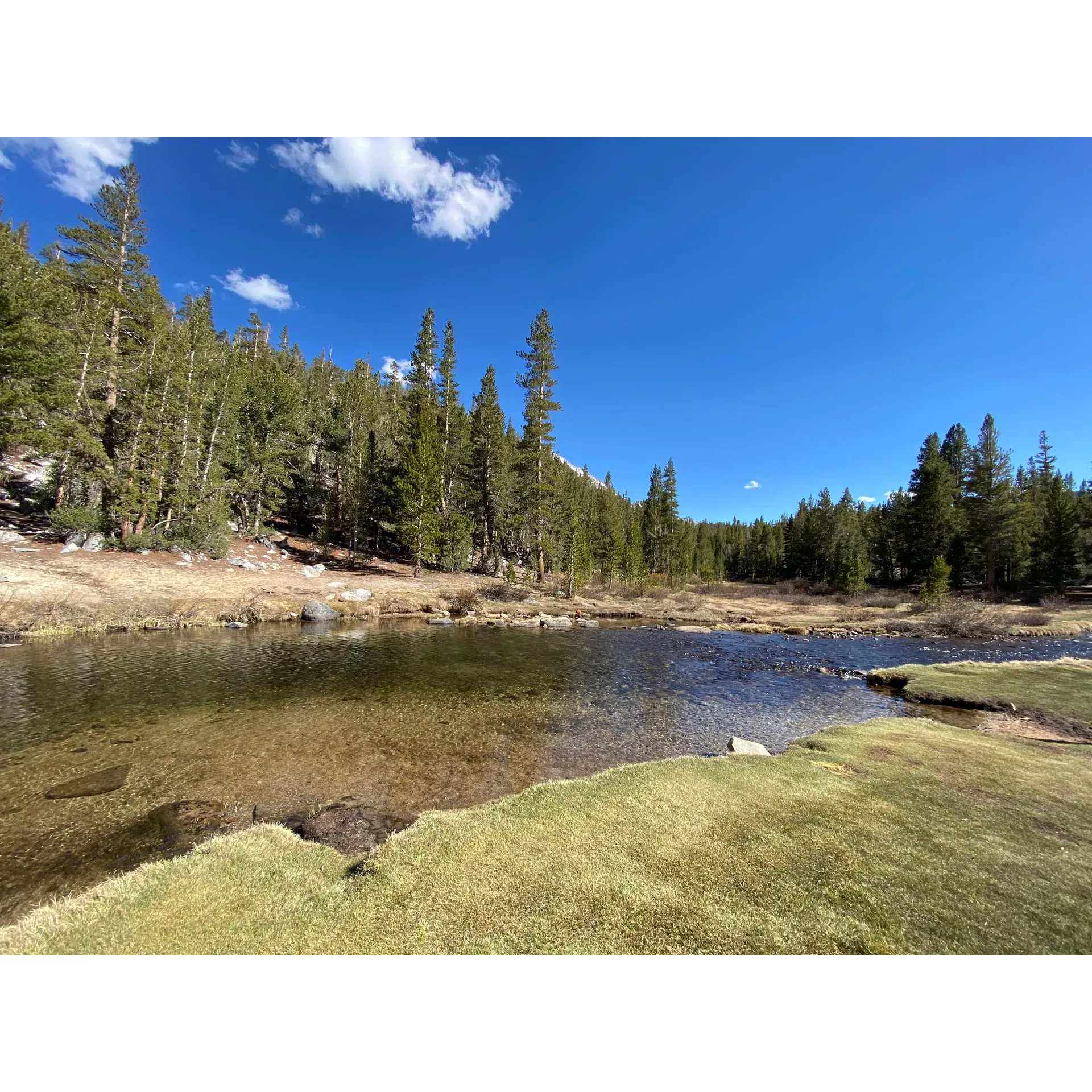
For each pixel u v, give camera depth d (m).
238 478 35.88
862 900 4.29
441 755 8.83
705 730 10.67
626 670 16.38
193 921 3.89
